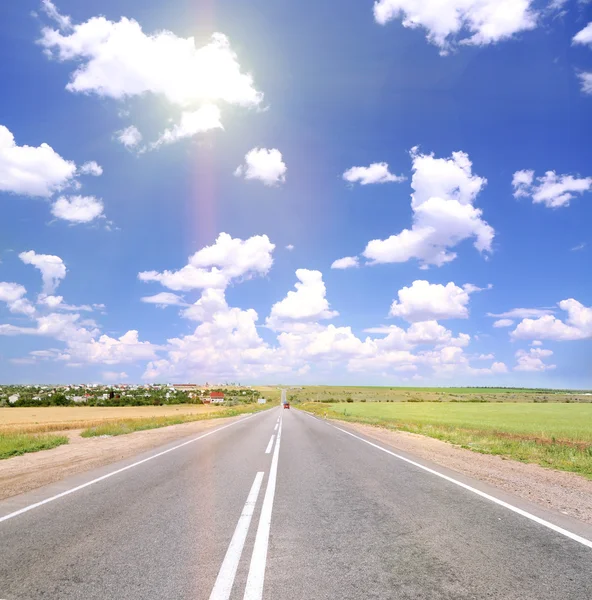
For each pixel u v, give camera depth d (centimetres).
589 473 931
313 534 479
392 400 12062
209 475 860
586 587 345
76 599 324
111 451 1298
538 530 494
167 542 452
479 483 780
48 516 555
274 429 2225
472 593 333
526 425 3028
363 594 330
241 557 409
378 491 707
